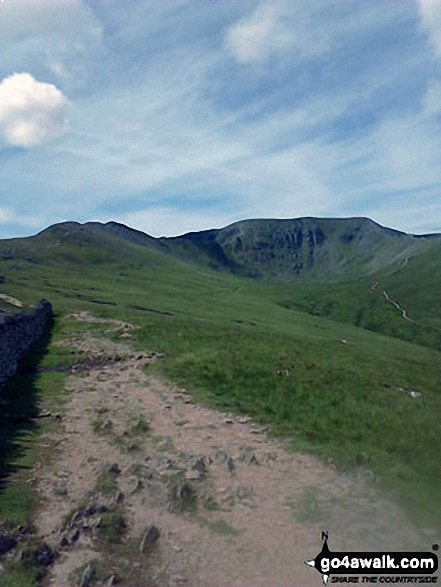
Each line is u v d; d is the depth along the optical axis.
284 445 20.81
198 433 22.31
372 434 22.11
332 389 29.27
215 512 15.31
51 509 15.25
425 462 19.34
